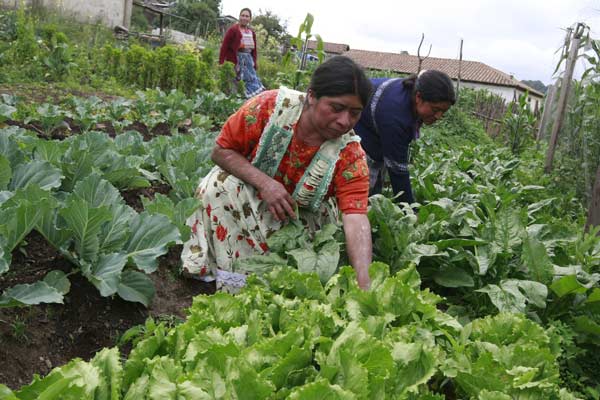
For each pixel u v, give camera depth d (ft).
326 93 8.79
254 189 10.32
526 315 10.11
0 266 7.91
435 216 12.65
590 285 10.07
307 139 9.73
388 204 11.54
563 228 12.40
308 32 29.45
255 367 5.84
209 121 28.12
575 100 28.37
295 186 10.27
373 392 5.61
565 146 28.30
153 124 26.16
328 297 8.05
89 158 12.74
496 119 63.77
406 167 13.19
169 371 5.70
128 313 9.85
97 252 9.59
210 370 5.63
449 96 11.84
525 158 36.04
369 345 5.92
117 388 5.43
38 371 8.21
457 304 11.20
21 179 11.10
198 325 6.78
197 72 40.83
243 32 40.14
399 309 7.55
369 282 8.68
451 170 22.11
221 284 10.49
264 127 9.85
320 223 10.85
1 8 62.95
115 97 34.63
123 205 10.19
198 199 10.78
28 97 28.86
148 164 16.71
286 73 36.47
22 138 14.60
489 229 11.23
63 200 11.69
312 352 6.33
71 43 47.73
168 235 9.82
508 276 11.04
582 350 9.42
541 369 6.95
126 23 87.40
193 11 146.92
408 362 6.22
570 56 29.01
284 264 9.53
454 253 11.16
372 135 13.41
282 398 5.51
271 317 7.16
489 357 6.69
